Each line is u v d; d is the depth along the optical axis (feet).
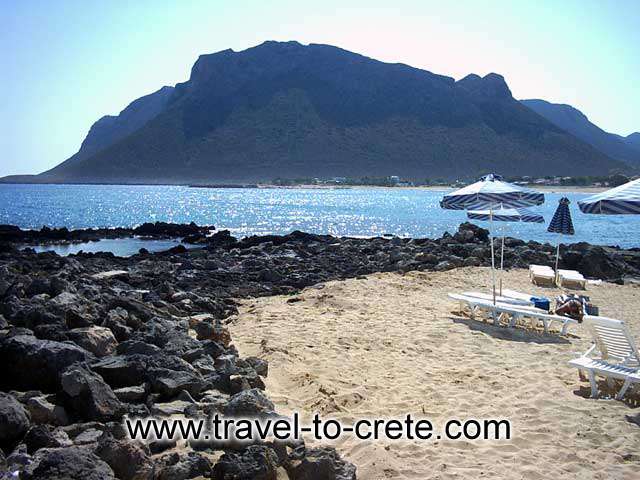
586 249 80.69
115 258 77.05
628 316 43.55
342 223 165.48
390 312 39.22
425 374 26.07
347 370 26.11
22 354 19.89
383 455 17.62
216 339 28.43
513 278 59.06
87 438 16.30
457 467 17.53
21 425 16.48
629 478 17.20
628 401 23.34
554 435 19.98
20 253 78.89
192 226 133.59
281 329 33.50
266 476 15.01
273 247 89.30
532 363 28.37
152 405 19.17
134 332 26.18
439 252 80.07
